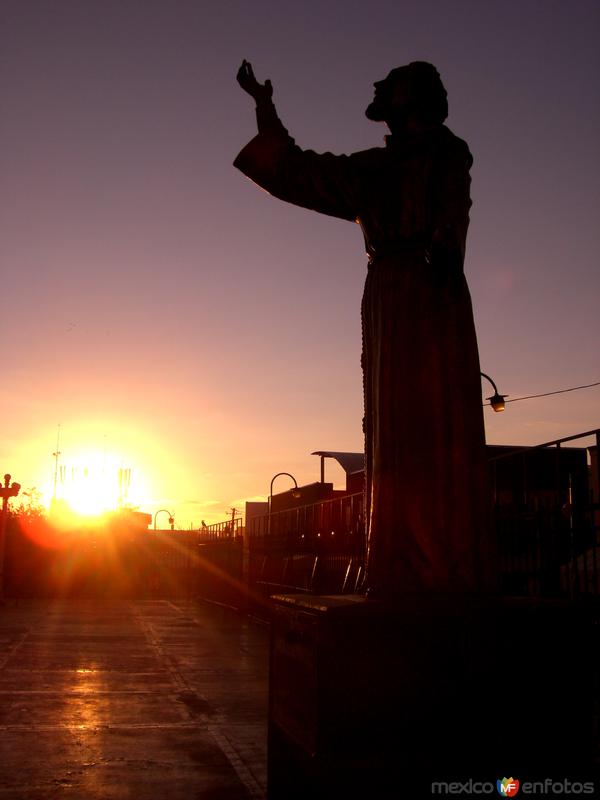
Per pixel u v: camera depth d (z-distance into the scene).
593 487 8.04
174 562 39.28
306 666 4.00
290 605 4.43
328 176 4.34
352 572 12.04
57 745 7.76
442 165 4.26
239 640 18.38
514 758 3.73
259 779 6.58
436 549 4.04
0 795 6.09
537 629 3.83
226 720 9.09
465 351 4.20
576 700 3.82
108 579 38.41
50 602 32.62
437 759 3.71
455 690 3.76
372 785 3.66
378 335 4.27
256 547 22.78
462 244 4.12
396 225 4.29
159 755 7.38
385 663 3.76
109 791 6.22
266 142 4.46
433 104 4.37
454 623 3.80
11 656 14.60
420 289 4.22
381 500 4.13
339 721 3.71
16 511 41.56
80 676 12.30
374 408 4.27
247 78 4.61
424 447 4.11
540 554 7.23
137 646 16.72
